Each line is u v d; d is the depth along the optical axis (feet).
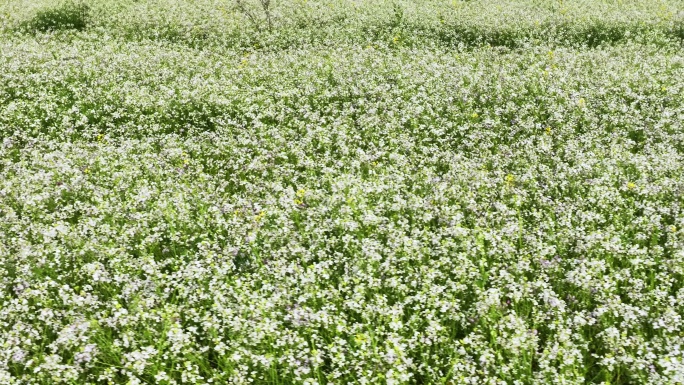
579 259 20.53
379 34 59.57
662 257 20.80
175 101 39.70
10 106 38.27
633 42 55.06
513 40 57.31
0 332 17.67
